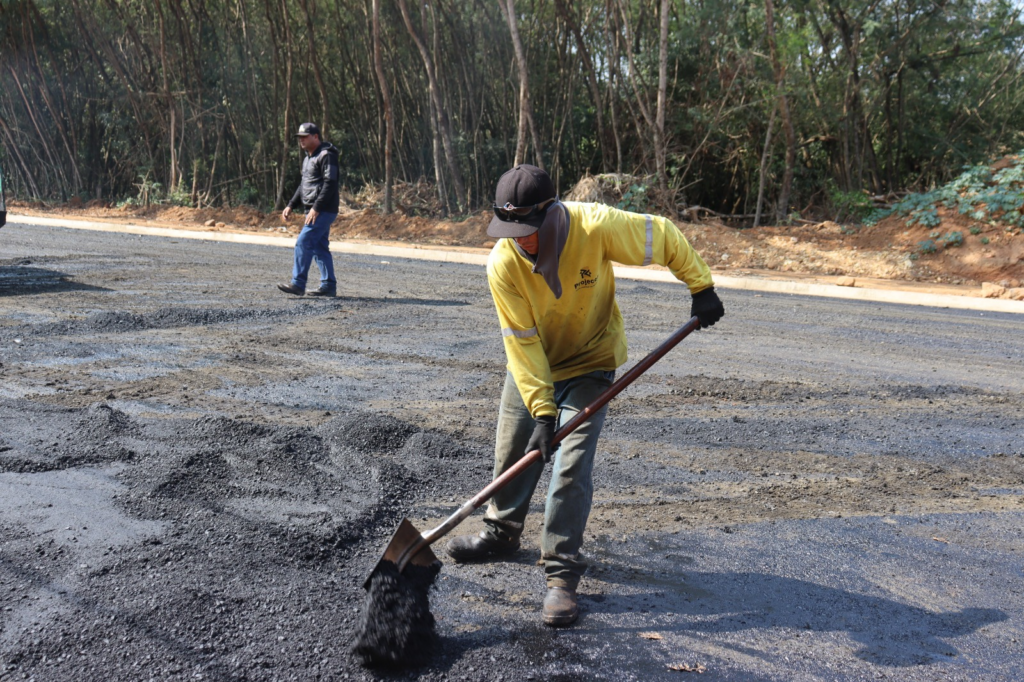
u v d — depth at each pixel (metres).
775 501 3.86
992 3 15.70
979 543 3.47
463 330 7.44
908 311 9.70
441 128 18.41
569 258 2.71
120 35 21.48
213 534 3.24
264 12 19.84
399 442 4.38
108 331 6.81
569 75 18.30
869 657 2.62
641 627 2.77
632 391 5.59
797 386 5.84
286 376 5.64
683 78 17.31
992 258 12.65
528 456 2.74
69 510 3.41
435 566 2.72
